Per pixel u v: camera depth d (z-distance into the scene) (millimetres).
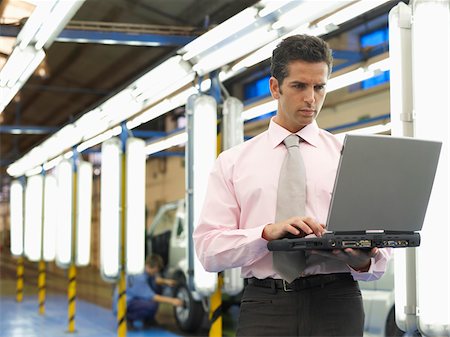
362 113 10562
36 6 4914
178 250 10195
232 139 5746
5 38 6316
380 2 4035
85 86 16344
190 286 5750
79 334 9812
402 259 3189
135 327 10328
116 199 7934
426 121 3096
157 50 12711
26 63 6141
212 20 9547
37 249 13703
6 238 30438
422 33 3123
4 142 25641
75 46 13336
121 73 14672
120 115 7746
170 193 17609
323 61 2166
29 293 16906
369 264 2150
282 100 2215
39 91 17312
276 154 2297
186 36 6613
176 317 9906
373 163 2045
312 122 2320
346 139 2000
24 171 14805
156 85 6289
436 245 3035
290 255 2143
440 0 3119
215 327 5895
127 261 7656
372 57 8141
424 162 2117
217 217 2314
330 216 2049
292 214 2182
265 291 2213
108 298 15336
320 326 2164
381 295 6539
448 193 3045
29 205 13820
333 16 4277
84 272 22312
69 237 10500
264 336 2195
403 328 3191
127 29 6609
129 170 7711
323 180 2246
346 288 2199
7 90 7230
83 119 8547
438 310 3033
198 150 5645
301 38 2176
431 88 3102
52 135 10344
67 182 10602
